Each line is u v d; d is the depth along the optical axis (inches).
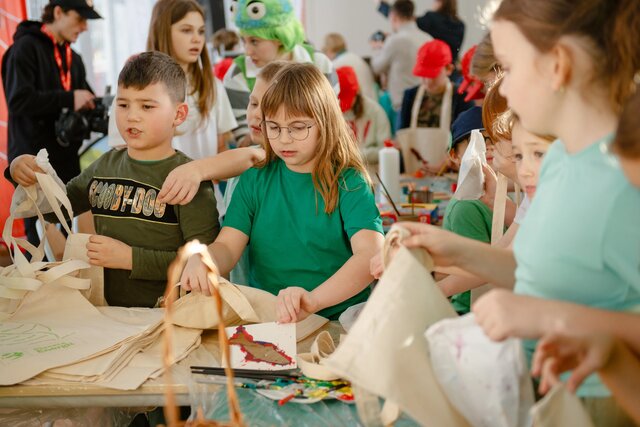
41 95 136.8
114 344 63.4
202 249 45.4
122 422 72.9
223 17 237.0
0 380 58.2
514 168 68.1
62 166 143.0
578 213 39.9
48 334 66.0
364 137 169.9
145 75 77.3
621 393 36.0
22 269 70.9
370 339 42.8
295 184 75.0
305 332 67.9
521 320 36.7
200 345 66.3
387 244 48.4
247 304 65.7
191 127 113.7
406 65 218.4
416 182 147.6
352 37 295.7
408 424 49.9
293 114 70.9
